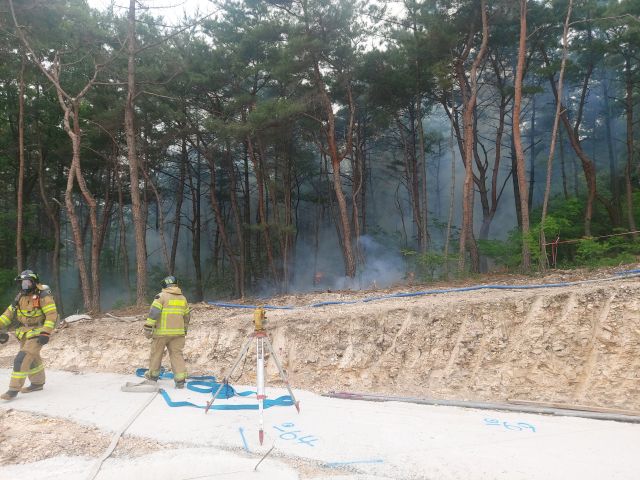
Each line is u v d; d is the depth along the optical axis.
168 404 5.58
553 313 7.36
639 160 24.23
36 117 22.45
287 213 25.00
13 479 3.45
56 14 15.93
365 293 11.50
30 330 6.16
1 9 15.22
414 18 18.62
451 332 7.59
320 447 4.06
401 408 5.80
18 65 18.84
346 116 29.36
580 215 21.22
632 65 21.34
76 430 4.67
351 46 18.41
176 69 18.19
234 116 21.84
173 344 6.59
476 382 6.95
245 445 4.12
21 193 18.75
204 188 40.97
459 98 26.73
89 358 8.78
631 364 6.50
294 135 25.81
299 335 8.18
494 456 3.81
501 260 18.38
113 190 28.20
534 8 17.97
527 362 6.98
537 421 5.18
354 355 7.68
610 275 9.76
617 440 4.33
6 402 5.84
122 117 19.69
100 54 15.76
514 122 13.69
